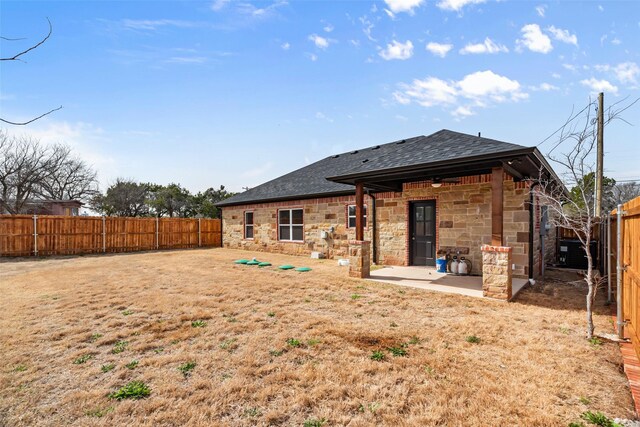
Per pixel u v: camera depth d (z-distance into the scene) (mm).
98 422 2525
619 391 2986
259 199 16031
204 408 2703
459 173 8047
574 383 3117
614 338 4262
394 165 7676
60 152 27141
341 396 2879
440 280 8203
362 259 8523
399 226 10891
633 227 3885
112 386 3068
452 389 2986
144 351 3877
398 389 2996
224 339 4223
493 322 4938
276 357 3682
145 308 5637
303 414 2643
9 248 13906
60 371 3355
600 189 9070
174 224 18750
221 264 11453
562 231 13602
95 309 5590
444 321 4992
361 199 8906
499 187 6449
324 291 6973
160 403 2768
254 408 2721
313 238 13883
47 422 2523
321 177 15312
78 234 15500
